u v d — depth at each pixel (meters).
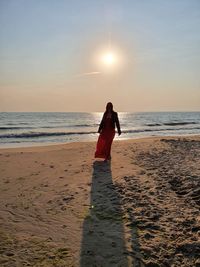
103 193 6.82
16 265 3.80
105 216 5.45
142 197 6.43
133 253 4.09
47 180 8.12
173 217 5.31
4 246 4.32
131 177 8.13
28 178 8.38
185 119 78.31
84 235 4.68
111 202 6.17
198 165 9.62
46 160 11.31
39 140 23.77
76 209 5.84
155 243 4.37
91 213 5.61
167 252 4.11
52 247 4.29
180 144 15.98
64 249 4.23
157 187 7.12
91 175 8.53
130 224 5.05
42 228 4.97
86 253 4.11
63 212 5.70
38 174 8.85
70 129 38.44
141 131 35.66
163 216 5.36
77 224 5.12
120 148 14.25
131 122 59.72
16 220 5.34
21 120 64.00
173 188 7.14
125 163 10.17
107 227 4.96
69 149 14.58
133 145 15.59
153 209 5.69
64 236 4.65
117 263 3.85
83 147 15.44
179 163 10.03
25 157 12.09
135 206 5.89
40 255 4.06
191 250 4.13
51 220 5.32
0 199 6.55
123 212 5.59
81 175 8.57
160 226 4.94
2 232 4.82
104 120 10.16
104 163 10.20
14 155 12.64
